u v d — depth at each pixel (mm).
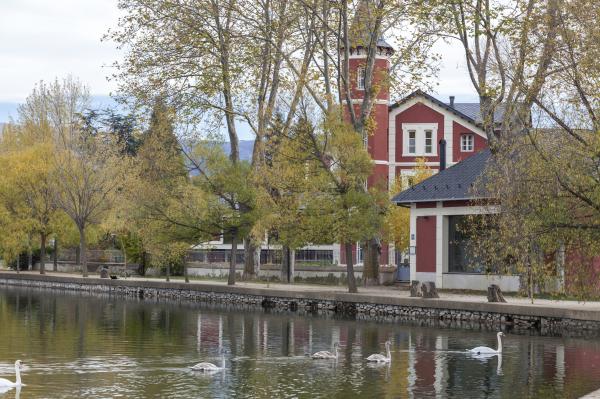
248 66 61750
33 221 79562
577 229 29266
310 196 51625
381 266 67750
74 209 75250
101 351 34562
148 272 81625
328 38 61812
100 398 25266
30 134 96812
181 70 61875
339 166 51688
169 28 61250
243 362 31953
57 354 33688
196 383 27734
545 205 29547
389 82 57312
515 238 30359
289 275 68188
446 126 83750
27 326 43656
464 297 49938
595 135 29188
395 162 84562
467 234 55312
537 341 37125
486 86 46062
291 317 48469
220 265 78750
